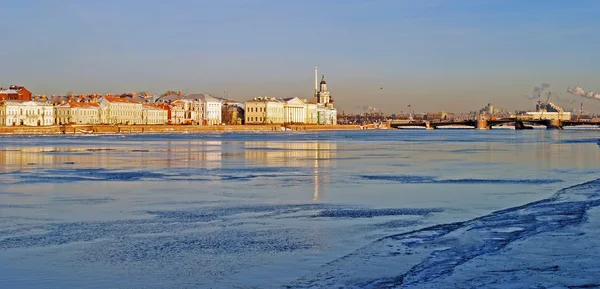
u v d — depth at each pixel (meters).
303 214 41.28
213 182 61.28
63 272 27.14
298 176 67.56
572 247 29.92
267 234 34.56
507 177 66.25
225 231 35.44
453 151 120.12
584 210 40.69
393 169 76.94
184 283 25.61
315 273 26.67
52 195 50.94
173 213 41.78
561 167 79.50
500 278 25.08
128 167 78.94
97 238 33.59
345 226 36.84
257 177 66.50
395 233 34.56
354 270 26.95
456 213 41.47
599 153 110.81
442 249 30.20
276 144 151.50
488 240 31.83
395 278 25.62
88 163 85.25
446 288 24.09
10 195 50.84
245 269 27.48
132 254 30.14
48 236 34.12
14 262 28.70
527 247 30.02
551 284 24.27
